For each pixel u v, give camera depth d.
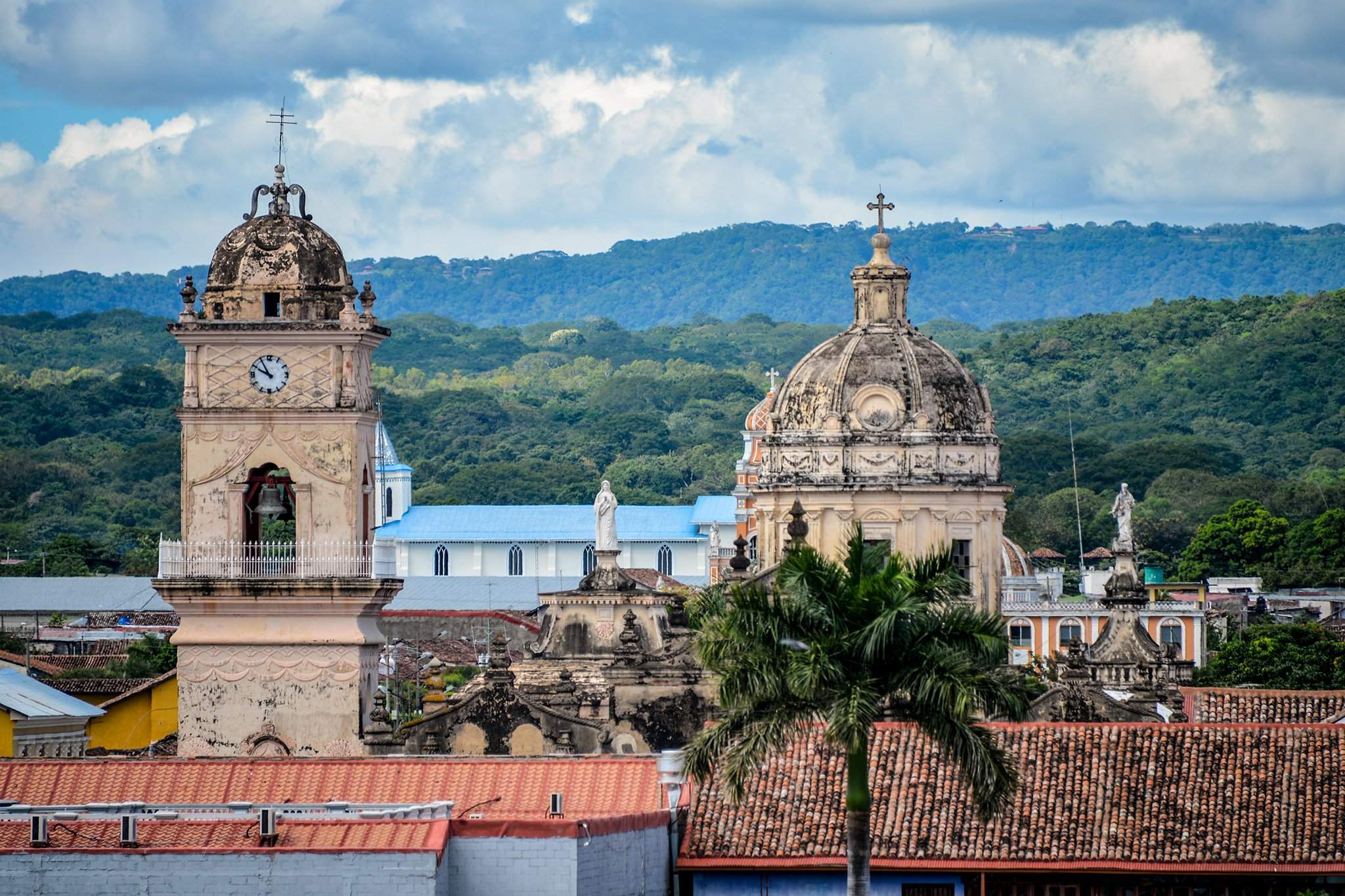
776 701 134.88
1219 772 163.38
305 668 199.62
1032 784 162.25
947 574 137.38
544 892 138.38
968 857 156.12
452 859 138.62
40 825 137.38
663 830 153.00
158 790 163.38
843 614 134.62
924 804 160.00
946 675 132.25
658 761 162.00
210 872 134.75
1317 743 165.75
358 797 161.38
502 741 199.50
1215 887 156.50
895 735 165.38
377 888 134.00
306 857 134.50
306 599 199.12
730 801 156.38
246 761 165.38
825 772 161.50
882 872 156.62
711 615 146.75
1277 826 158.88
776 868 154.38
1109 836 158.00
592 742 199.50
